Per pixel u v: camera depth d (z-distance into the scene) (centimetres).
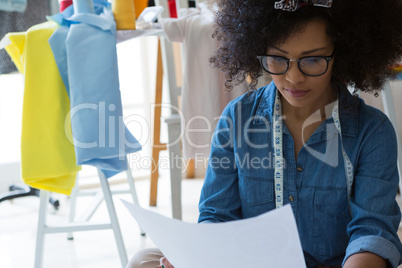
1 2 254
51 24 178
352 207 114
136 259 130
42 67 168
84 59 165
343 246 121
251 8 112
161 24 197
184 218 266
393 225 111
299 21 105
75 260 225
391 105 208
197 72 199
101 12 189
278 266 96
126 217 274
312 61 106
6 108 336
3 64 240
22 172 168
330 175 118
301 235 122
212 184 131
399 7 115
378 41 114
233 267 99
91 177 342
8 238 251
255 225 89
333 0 106
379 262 102
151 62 350
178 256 105
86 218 226
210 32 196
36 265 188
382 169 114
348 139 117
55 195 311
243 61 124
